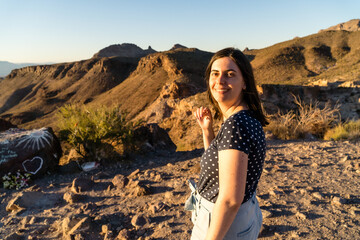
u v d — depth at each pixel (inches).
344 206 130.3
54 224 143.1
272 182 168.9
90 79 7495.1
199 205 52.0
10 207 168.7
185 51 6136.8
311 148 244.4
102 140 263.3
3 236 139.9
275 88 1133.7
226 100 48.1
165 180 191.5
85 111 265.0
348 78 2541.8
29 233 137.5
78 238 123.0
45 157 235.9
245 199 46.8
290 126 353.1
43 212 161.3
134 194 170.1
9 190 209.6
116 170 237.6
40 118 6343.5
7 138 234.4
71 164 245.0
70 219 134.7
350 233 108.0
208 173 48.1
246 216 47.6
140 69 6200.8
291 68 5000.0
